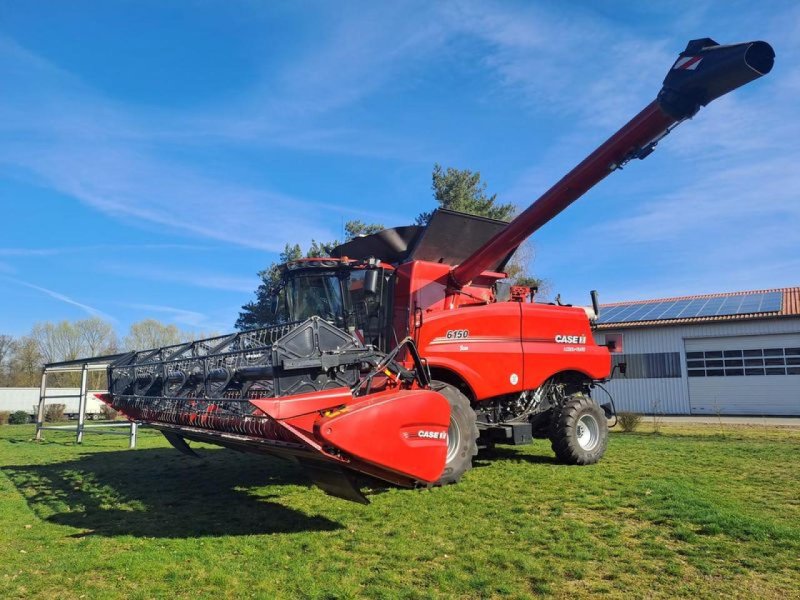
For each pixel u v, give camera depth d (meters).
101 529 6.17
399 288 9.21
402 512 6.56
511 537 5.55
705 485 7.77
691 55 6.90
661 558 4.89
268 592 4.30
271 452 6.82
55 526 6.30
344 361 6.09
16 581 4.62
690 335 27.41
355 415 5.56
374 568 4.81
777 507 6.52
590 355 10.93
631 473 8.81
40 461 11.53
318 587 4.38
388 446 5.74
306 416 5.54
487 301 10.19
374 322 8.93
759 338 25.92
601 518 6.16
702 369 27.11
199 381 7.92
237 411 6.75
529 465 9.80
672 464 9.73
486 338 9.49
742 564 4.73
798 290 28.55
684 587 4.28
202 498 7.61
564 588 4.30
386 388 6.66
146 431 18.61
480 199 34.69
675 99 6.94
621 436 15.76
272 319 10.20
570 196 8.09
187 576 4.68
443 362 8.91
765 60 6.46
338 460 5.48
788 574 4.51
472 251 10.13
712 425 19.48
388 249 10.20
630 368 28.70
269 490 8.05
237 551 5.32
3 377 54.59
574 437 9.82
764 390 25.61
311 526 6.13
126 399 9.58
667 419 23.78
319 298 9.27
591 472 8.98
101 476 9.44
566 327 10.72
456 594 4.24
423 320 8.84
